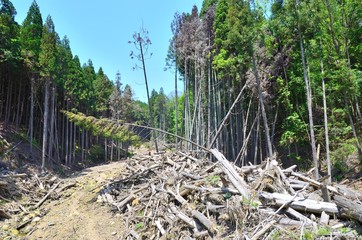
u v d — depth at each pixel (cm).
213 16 1706
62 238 741
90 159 2959
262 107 1127
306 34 1077
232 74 1470
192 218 602
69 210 941
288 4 1029
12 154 1614
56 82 2144
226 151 1716
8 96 2108
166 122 4578
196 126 1895
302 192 582
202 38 1722
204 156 1126
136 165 1209
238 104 1684
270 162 739
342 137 1209
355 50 1089
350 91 1009
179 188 756
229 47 1266
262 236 453
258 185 608
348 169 1055
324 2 1016
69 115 971
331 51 1093
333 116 1167
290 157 1399
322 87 1111
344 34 1037
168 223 641
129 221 753
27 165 1598
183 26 1845
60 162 2264
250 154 1717
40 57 1859
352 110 1137
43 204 1031
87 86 2869
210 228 534
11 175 1223
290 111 1327
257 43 1227
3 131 1889
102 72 3806
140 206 805
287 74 1341
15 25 1950
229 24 1164
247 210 510
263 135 1655
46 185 1216
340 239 407
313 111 1327
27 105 2355
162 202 737
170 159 1099
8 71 2006
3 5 1961
